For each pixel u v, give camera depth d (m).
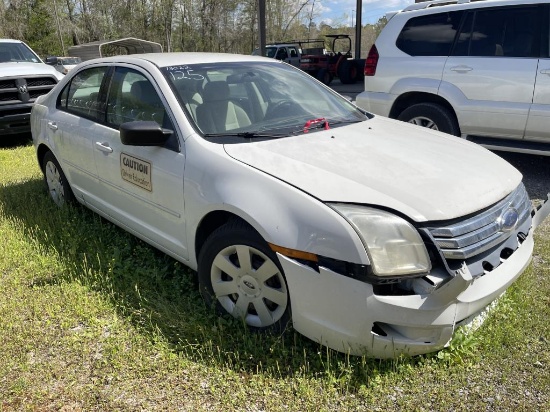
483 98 5.46
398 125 3.68
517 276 2.65
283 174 2.60
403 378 2.45
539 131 5.16
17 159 7.33
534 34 5.11
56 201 4.97
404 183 2.53
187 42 40.38
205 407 2.33
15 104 8.30
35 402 2.38
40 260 3.72
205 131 3.09
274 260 2.53
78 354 2.71
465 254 2.33
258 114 3.41
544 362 2.55
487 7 5.42
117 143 3.56
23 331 2.90
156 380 2.51
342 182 2.51
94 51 17.58
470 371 2.51
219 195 2.70
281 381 2.45
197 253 3.06
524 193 2.95
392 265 2.25
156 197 3.23
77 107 4.33
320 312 2.40
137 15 40.31
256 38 40.03
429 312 2.29
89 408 2.35
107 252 3.77
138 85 3.55
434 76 5.80
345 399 2.35
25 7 38.81
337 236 2.29
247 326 2.81
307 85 4.01
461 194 2.50
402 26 6.10
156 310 3.05
